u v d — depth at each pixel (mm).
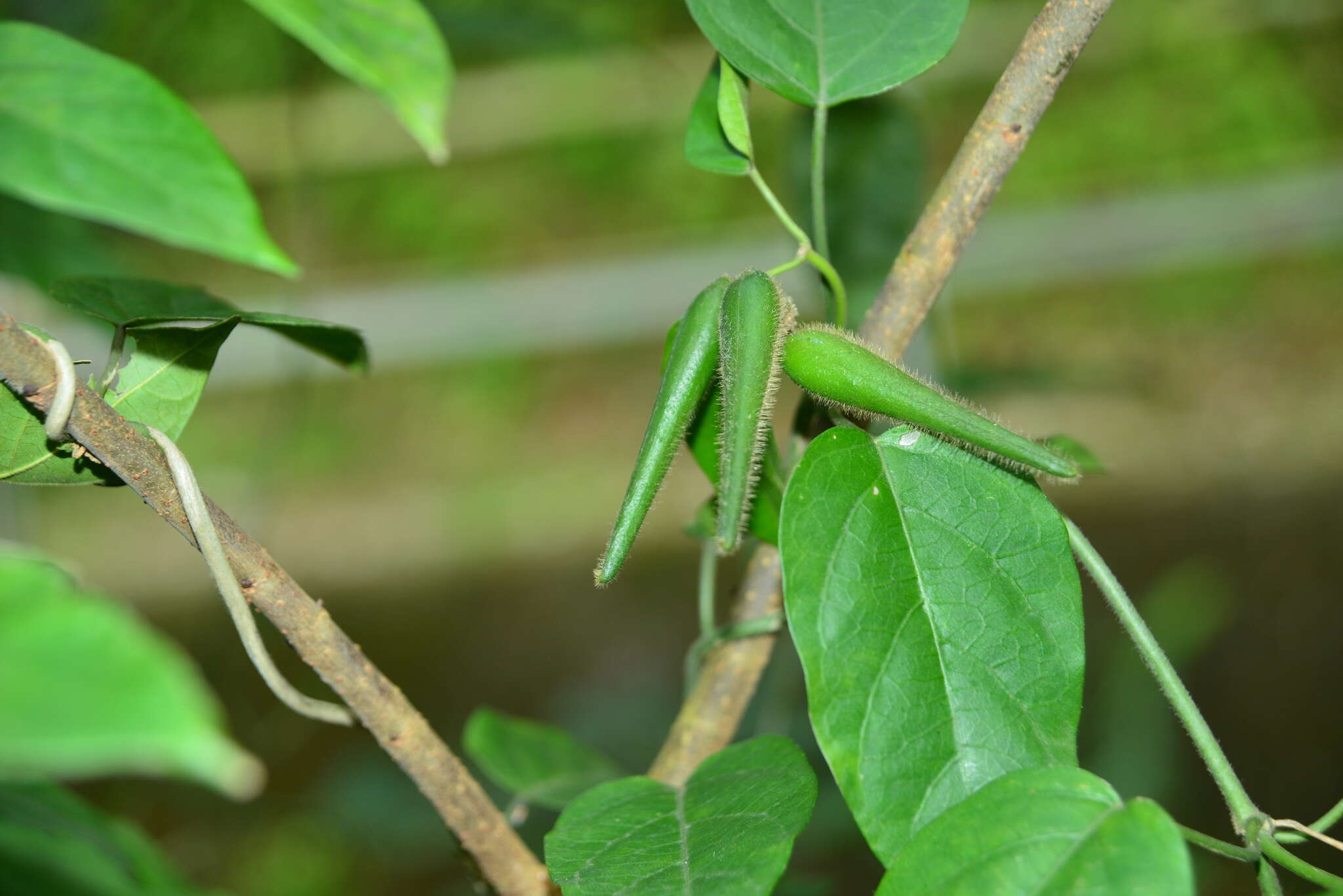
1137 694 1321
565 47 1206
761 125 2641
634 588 2244
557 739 794
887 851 626
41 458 640
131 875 662
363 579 2350
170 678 530
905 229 925
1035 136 2805
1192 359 2518
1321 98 2736
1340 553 1989
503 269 2684
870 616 639
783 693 963
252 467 2375
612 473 2547
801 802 634
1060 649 641
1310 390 2391
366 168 2758
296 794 1708
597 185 2803
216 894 642
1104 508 2227
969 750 633
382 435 2674
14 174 619
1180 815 1543
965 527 648
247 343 1703
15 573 548
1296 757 1637
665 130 2811
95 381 660
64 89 626
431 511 2488
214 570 636
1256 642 1859
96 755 516
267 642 1914
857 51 690
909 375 641
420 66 647
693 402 641
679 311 2066
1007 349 2596
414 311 2037
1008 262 2123
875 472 652
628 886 630
